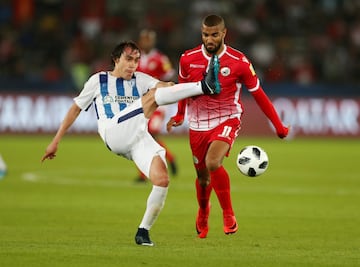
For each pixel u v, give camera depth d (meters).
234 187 56.91
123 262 28.62
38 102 95.62
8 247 31.81
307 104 98.75
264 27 120.38
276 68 110.44
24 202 47.41
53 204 46.75
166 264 28.38
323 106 98.94
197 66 34.00
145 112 31.75
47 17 118.19
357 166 72.44
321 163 74.69
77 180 59.22
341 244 34.00
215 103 34.09
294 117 98.44
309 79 112.38
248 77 34.00
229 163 74.25
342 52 116.50
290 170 68.62
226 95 34.12
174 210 45.00
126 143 31.94
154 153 31.72
